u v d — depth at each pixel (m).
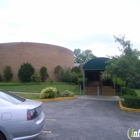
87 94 17.86
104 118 8.30
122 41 12.59
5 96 4.81
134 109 10.28
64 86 24.83
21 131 4.17
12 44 29.80
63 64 33.56
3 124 4.06
